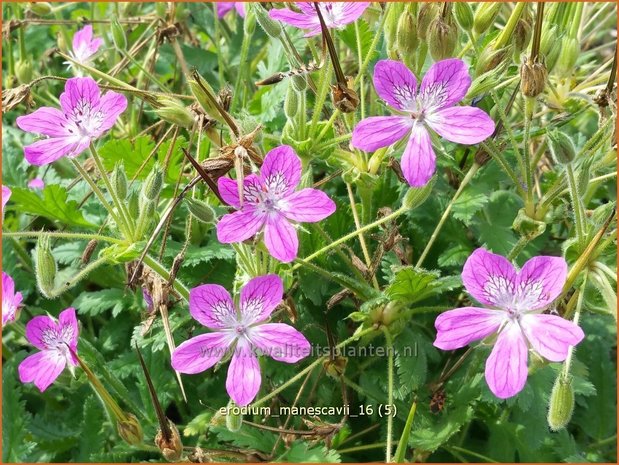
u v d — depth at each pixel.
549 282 0.17
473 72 0.25
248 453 0.23
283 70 0.29
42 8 0.35
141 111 0.32
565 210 0.23
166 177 0.26
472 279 0.18
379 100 0.27
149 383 0.20
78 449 0.26
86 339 0.28
